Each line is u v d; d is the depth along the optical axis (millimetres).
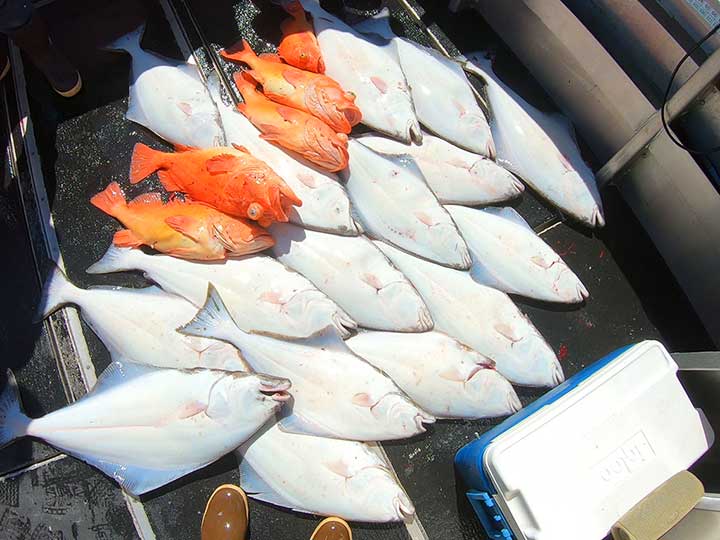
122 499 1937
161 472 1886
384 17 2252
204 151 1955
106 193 2010
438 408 1968
